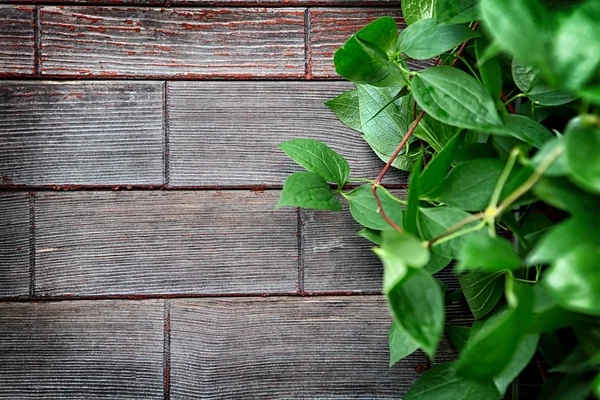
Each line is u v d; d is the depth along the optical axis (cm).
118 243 95
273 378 95
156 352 95
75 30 94
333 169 89
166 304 95
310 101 95
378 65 85
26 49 94
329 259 95
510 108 88
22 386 94
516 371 80
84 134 95
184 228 95
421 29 84
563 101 84
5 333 94
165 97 95
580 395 77
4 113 94
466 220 77
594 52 67
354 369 95
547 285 69
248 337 95
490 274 87
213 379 95
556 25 71
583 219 73
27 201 94
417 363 95
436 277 96
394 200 88
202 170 95
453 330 92
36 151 94
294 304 95
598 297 67
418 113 91
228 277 95
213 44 95
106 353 95
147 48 95
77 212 95
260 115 95
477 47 84
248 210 95
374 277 95
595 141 69
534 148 86
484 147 85
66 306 95
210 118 95
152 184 95
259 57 95
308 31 95
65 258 95
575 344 84
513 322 74
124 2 94
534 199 79
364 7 95
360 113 93
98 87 95
